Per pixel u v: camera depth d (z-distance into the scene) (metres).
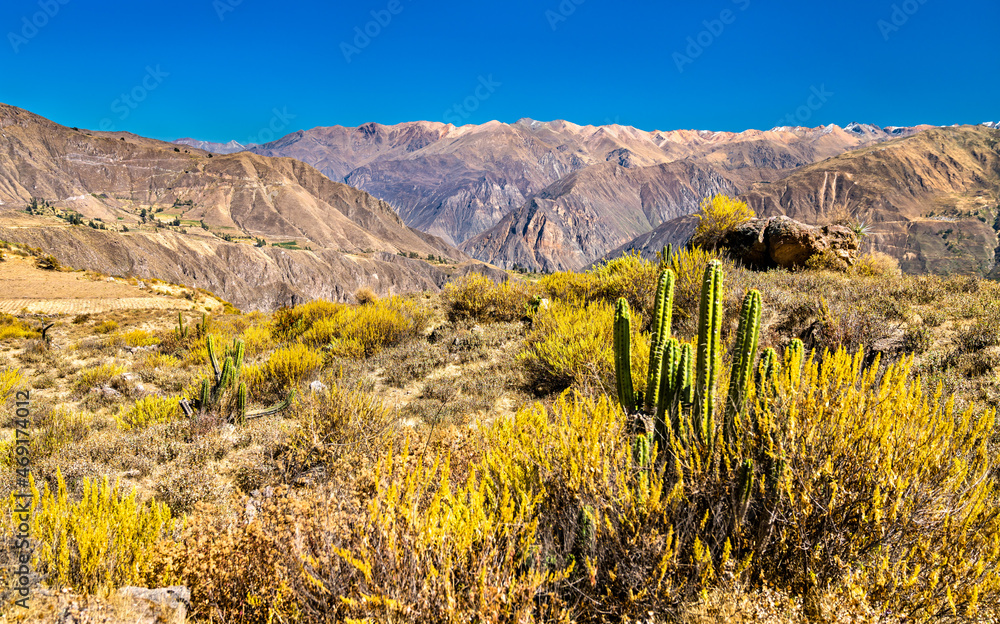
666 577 2.38
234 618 2.36
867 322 6.72
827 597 2.16
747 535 2.58
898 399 2.85
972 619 2.02
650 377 3.87
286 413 7.75
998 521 2.33
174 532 3.73
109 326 26.02
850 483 2.53
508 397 7.26
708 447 2.94
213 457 6.11
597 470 2.74
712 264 3.39
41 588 2.59
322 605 2.10
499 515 2.71
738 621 2.09
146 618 2.38
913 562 2.27
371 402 6.41
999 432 3.54
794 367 3.00
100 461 6.14
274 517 2.66
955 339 6.22
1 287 41.12
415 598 2.01
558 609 2.21
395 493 2.37
